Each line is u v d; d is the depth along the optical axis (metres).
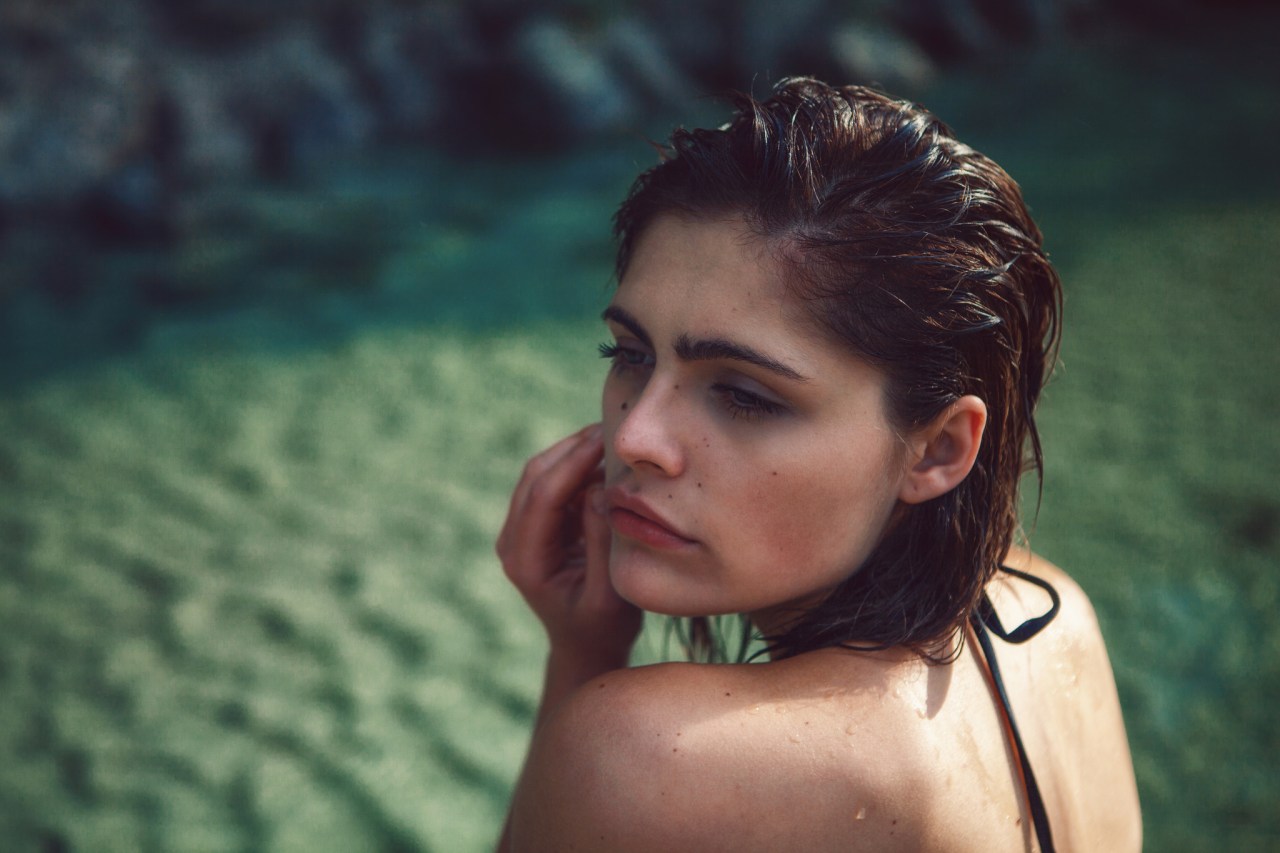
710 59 9.77
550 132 8.74
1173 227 6.47
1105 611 3.29
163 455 4.45
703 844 0.69
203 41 8.80
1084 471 4.08
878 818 0.72
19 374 5.19
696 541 0.80
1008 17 10.84
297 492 4.17
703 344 0.75
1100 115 8.81
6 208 7.15
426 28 9.38
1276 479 3.95
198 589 3.55
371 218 7.38
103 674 3.12
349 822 2.63
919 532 0.86
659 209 0.79
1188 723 2.85
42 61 8.02
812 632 0.85
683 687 0.73
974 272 0.79
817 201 0.75
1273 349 4.96
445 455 4.47
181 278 6.40
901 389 0.78
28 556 3.71
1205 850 2.44
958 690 0.81
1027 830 0.80
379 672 3.19
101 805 2.65
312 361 5.32
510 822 0.95
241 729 2.94
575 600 1.06
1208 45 10.66
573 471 1.04
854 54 9.62
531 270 6.51
